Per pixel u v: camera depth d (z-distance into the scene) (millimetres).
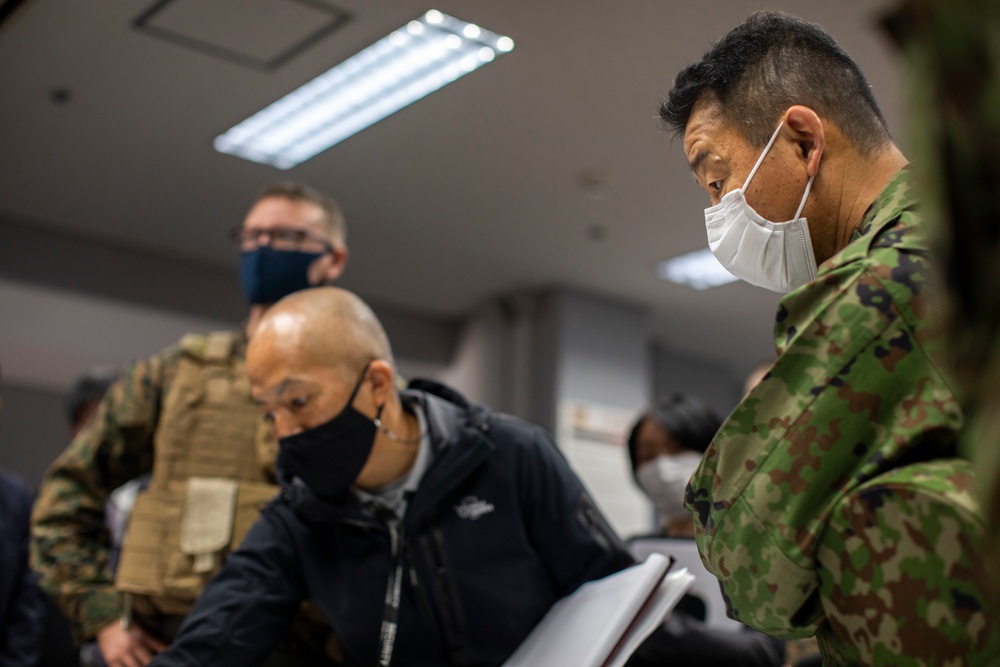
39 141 4758
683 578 1585
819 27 1256
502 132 4543
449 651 1714
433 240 5789
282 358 1644
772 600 1006
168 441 2350
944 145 544
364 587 1732
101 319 6082
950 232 545
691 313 6887
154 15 3768
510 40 3855
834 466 966
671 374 7793
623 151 4637
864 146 1188
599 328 6551
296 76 4164
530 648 1632
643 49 3828
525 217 5422
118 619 2285
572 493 1782
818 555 961
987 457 515
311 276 2529
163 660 1660
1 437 7516
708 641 2244
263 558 1765
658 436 2857
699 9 3561
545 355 6441
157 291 5977
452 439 1755
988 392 525
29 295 5738
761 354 7715
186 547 2242
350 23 3787
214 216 5539
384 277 6391
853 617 923
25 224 5613
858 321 977
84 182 5172
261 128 4645
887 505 896
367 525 1725
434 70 4121
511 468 1764
